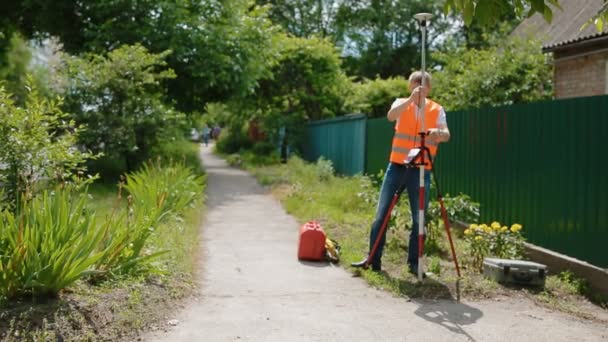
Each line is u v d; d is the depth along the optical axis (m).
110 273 5.13
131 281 5.18
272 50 19.08
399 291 5.59
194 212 10.09
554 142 6.77
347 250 7.24
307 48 23.02
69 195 5.46
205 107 20.59
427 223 7.24
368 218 8.93
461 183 8.98
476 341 4.41
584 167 6.27
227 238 8.44
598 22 4.94
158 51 16.33
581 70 11.38
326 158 19.25
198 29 16.70
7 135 5.90
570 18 12.93
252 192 14.55
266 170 19.31
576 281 5.96
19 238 4.34
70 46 18.23
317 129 21.00
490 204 8.16
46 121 7.09
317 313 5.00
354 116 15.74
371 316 4.94
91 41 16.67
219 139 35.50
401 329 4.63
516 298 5.52
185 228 8.32
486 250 6.51
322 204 10.89
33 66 19.14
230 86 18.00
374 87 23.14
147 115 13.78
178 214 9.20
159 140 14.84
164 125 14.18
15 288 4.37
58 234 4.57
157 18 16.72
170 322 4.70
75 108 13.08
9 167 5.89
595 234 6.08
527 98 13.64
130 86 13.42
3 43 18.06
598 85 10.95
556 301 5.50
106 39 16.28
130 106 13.55
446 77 16.03
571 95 11.65
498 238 6.54
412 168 6.09
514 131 7.59
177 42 16.41
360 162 15.04
